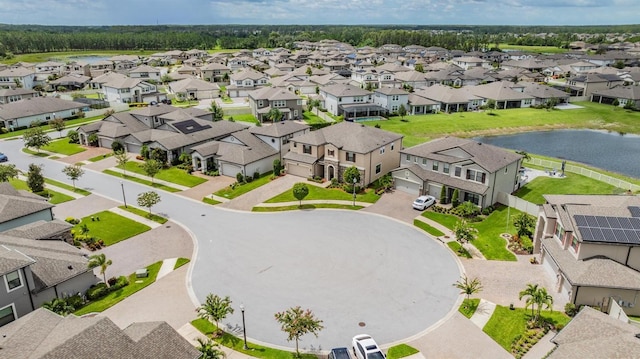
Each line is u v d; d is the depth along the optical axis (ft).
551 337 101.60
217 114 323.78
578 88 445.37
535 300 104.27
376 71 523.29
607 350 80.18
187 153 242.99
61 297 115.44
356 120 348.59
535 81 515.91
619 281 106.32
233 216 171.53
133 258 139.95
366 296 118.52
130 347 83.71
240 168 211.82
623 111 388.98
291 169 218.18
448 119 356.79
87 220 167.12
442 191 179.01
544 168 233.55
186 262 136.87
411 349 98.53
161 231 158.81
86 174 222.28
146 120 284.61
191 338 102.37
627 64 622.95
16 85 458.50
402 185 194.39
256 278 127.54
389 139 212.84
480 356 96.27
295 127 240.12
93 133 272.31
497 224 162.30
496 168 173.58
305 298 117.80
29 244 123.54
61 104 335.88
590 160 271.08
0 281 101.86
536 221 152.87
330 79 458.09
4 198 146.00
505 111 388.57
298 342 101.55
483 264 134.62
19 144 273.95
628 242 109.40
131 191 199.31
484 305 114.11
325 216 170.19
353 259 137.59
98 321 86.53
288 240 150.82
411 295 118.83
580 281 107.55
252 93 374.84
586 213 118.73
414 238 151.74
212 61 639.35
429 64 621.31
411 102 376.68
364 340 97.09
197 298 118.01
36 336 86.12
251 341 101.81
